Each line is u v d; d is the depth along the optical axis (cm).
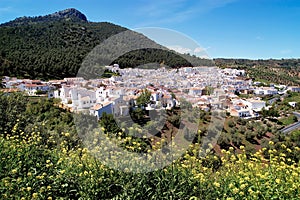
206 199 396
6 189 408
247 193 386
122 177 422
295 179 404
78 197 423
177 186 409
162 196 400
